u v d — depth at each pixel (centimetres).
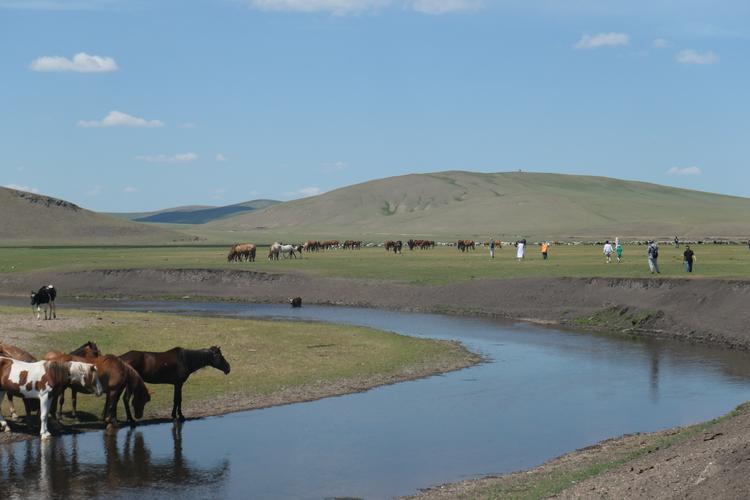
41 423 2375
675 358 3975
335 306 6681
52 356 2481
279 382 3206
